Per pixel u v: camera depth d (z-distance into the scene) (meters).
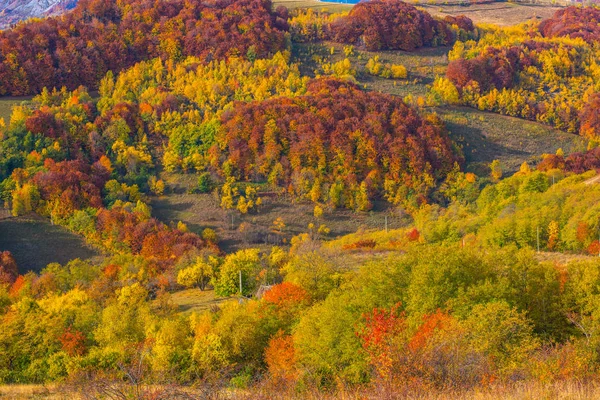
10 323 61.03
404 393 24.39
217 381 27.14
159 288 115.81
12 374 54.81
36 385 44.72
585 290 48.69
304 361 45.66
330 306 48.19
